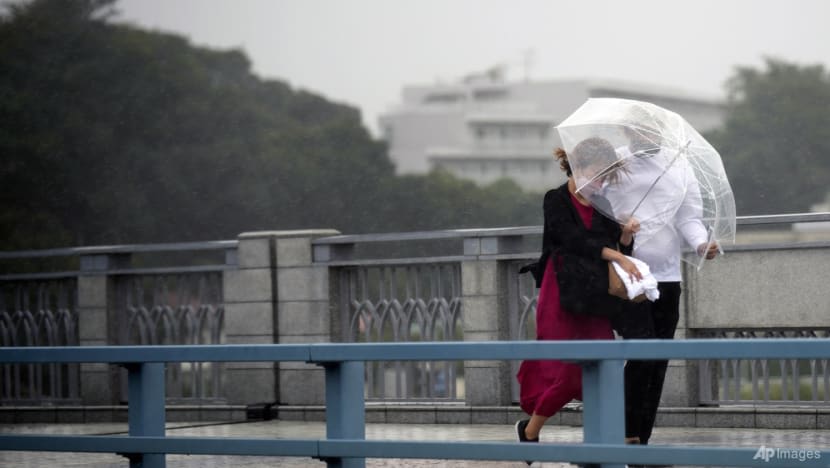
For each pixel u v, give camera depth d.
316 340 26.14
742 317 21.98
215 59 128.25
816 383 21.67
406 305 25.27
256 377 26.77
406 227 127.75
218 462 19.47
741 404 22.12
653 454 11.45
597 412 11.83
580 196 16.34
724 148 147.12
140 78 110.38
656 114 16.64
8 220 99.38
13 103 103.12
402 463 18.38
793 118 145.12
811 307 21.39
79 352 13.84
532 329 24.31
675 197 16.36
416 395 25.45
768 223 21.41
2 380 30.36
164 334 28.27
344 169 121.94
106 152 106.50
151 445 13.60
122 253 28.81
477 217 136.25
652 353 11.25
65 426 27.05
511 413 23.59
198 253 111.50
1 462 20.02
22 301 30.47
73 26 109.56
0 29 107.25
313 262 26.27
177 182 108.88
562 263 16.14
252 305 26.83
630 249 16.53
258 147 116.06
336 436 12.84
